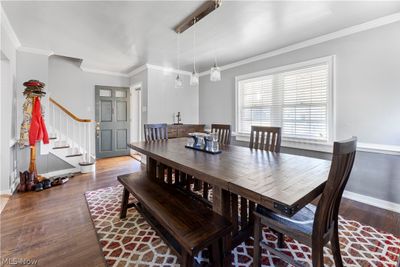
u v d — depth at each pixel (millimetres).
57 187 3053
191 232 1200
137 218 2156
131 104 5527
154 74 4352
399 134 2225
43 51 3336
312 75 2955
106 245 1708
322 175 1335
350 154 1148
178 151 2164
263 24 2463
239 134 4066
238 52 3473
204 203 2051
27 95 2906
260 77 3658
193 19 2320
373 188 2443
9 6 2057
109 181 3346
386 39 2273
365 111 2455
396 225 2010
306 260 1539
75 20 2361
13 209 2326
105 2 1996
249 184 1159
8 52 2590
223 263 1432
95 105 4945
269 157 1892
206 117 4875
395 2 1978
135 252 1625
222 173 1376
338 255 1345
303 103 3072
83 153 4051
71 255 1579
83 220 2107
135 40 2957
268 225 1335
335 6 2061
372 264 1491
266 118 3611
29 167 3033
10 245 1687
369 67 2404
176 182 2801
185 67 4496
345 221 2092
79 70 4734
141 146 2475
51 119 3844
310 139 3000
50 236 1820
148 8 2109
